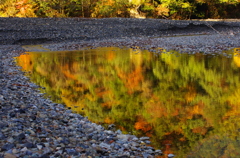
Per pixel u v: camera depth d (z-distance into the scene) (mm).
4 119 3982
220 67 10258
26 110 4785
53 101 6238
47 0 27750
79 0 29578
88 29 20875
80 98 6562
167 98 6656
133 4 31328
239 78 8609
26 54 14031
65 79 8508
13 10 26953
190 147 4039
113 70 9914
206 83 8031
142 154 3678
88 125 4734
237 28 24328
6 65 10516
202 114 5559
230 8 39062
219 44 16359
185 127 4848
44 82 8047
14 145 3082
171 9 34500
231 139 4305
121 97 6711
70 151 3238
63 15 28203
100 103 6230
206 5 36781
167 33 21828
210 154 3756
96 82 8188
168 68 10234
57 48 16172
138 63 11289
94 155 3334
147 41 18281
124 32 20938
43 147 3189
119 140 4129
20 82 7680
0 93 5820
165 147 4039
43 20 22031
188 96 6816
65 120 4707
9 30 18750
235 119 5230
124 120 5195
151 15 32531
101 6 29812
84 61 11859
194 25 24031
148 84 7996
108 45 17188
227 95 6863
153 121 5168
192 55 13188
